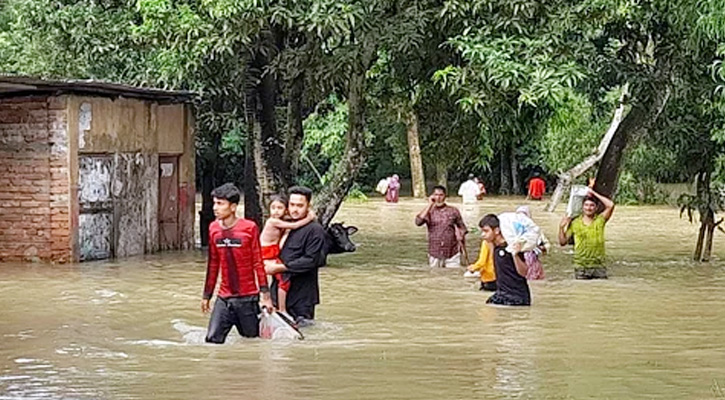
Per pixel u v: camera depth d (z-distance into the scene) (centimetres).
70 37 2395
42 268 2070
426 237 2906
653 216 3800
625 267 2133
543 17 1952
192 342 1244
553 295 1694
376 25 2042
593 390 975
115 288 1764
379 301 1622
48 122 2161
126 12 2348
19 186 2184
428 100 2503
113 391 966
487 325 1389
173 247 2455
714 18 1688
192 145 2488
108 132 2255
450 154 2625
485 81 1889
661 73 2180
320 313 1492
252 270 1247
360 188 5497
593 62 2089
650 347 1224
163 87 2484
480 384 998
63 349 1197
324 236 1374
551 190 5778
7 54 2939
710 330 1355
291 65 2158
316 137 4469
